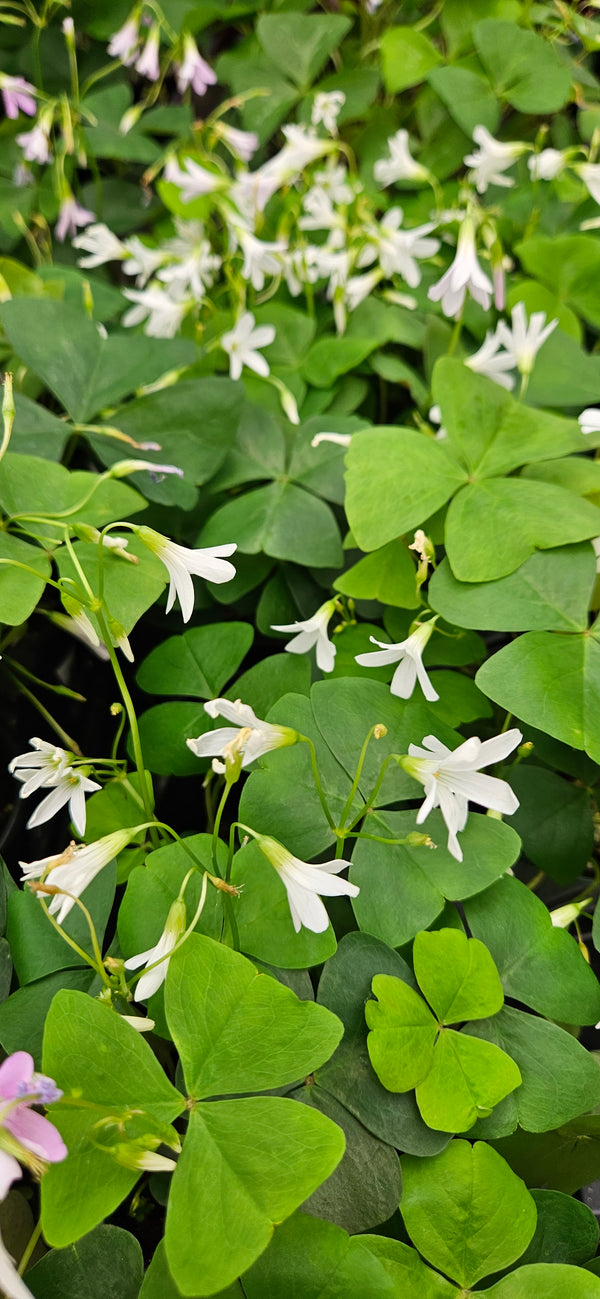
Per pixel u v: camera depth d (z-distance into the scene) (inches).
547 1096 14.4
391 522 16.3
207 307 20.6
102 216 23.0
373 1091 14.3
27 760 15.1
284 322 19.9
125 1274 13.9
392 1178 14.0
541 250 19.8
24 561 16.0
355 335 19.8
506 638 19.3
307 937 14.6
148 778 15.9
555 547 16.0
